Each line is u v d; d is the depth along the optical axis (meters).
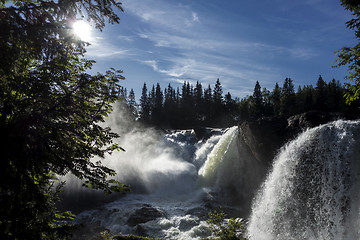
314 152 11.62
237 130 19.73
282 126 15.10
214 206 16.97
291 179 12.20
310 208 10.95
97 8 4.32
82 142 4.93
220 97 85.31
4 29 3.34
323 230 10.08
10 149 3.50
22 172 3.64
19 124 3.62
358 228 8.96
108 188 4.95
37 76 4.19
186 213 15.88
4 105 3.76
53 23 3.84
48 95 4.20
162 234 13.05
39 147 3.65
